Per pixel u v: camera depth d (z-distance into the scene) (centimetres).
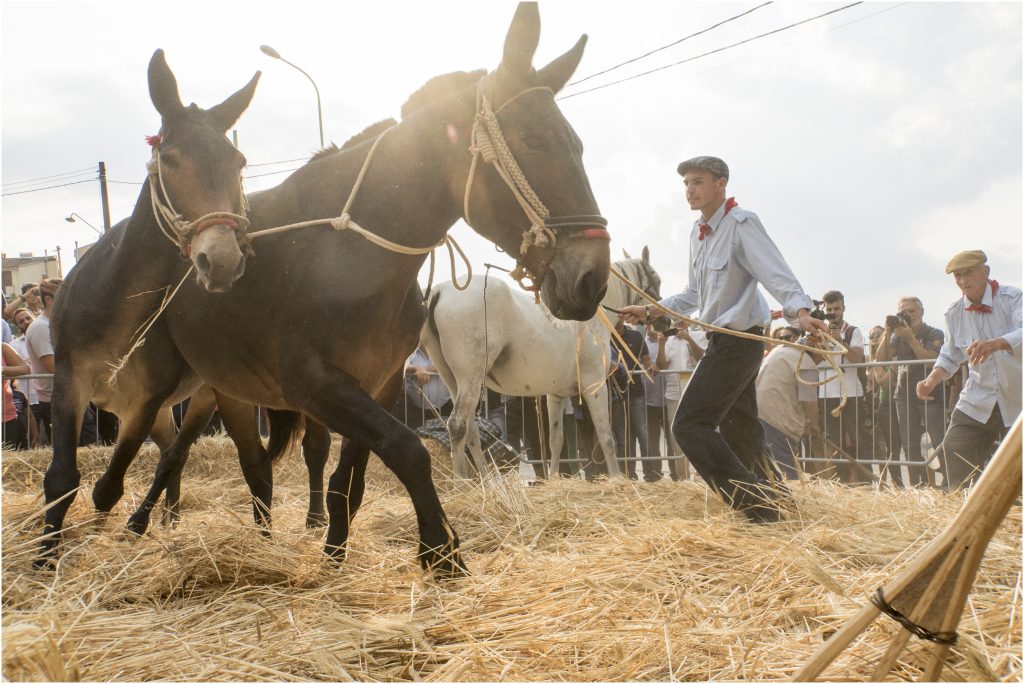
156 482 479
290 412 530
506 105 320
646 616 264
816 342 432
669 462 887
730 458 447
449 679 219
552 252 313
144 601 304
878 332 940
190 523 383
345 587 296
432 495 315
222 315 360
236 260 326
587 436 888
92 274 405
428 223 340
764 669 219
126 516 511
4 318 943
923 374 751
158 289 388
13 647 207
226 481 735
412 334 366
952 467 593
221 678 219
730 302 460
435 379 887
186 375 431
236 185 347
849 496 502
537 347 788
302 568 319
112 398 416
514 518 485
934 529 400
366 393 328
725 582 311
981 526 161
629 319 478
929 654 215
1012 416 575
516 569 323
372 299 333
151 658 231
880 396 784
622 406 884
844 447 771
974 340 608
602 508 498
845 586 293
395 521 501
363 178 345
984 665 189
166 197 353
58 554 359
